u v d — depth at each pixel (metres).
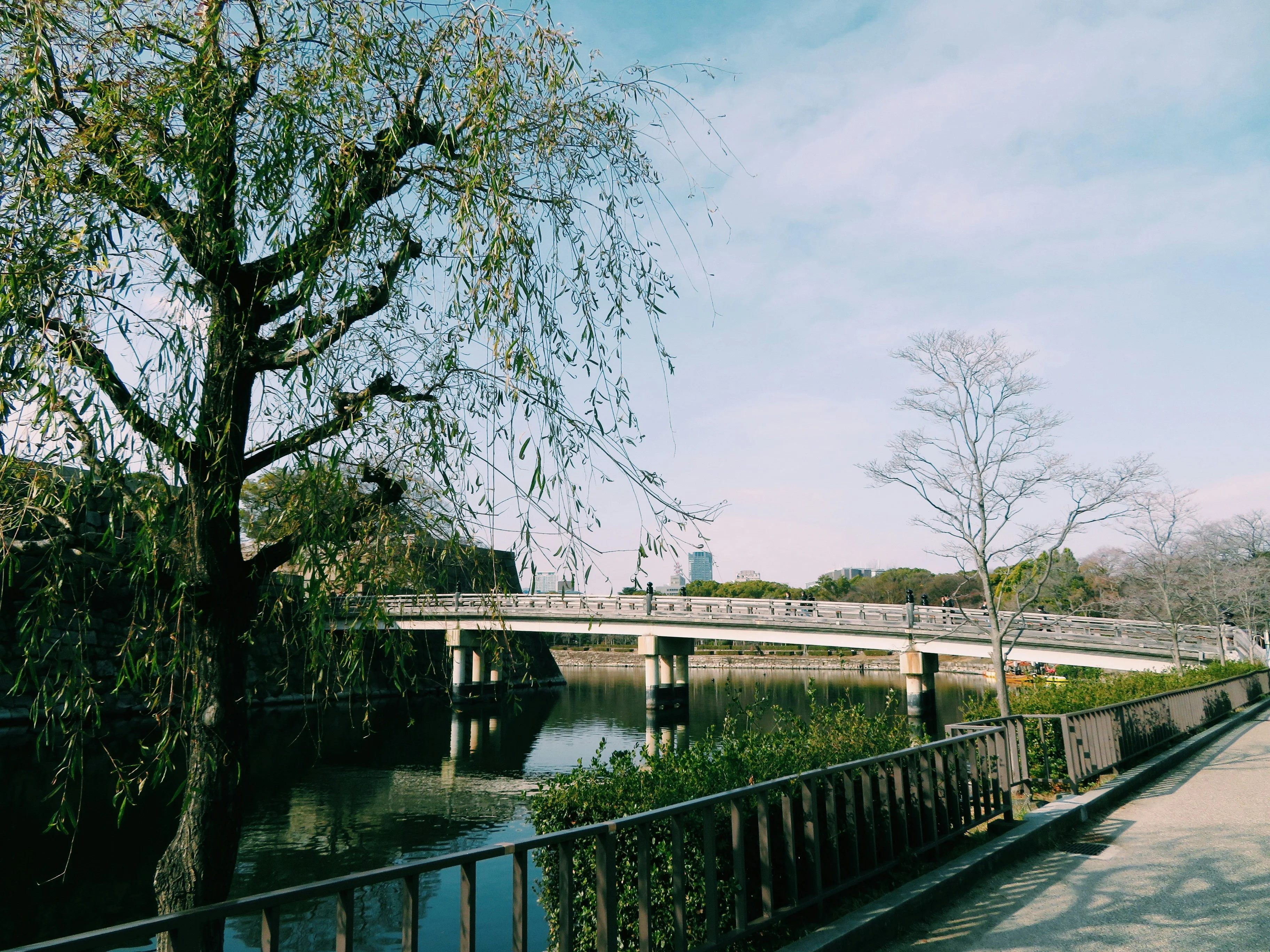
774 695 47.81
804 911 5.16
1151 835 7.69
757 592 90.06
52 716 3.71
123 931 2.27
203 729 4.20
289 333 3.99
